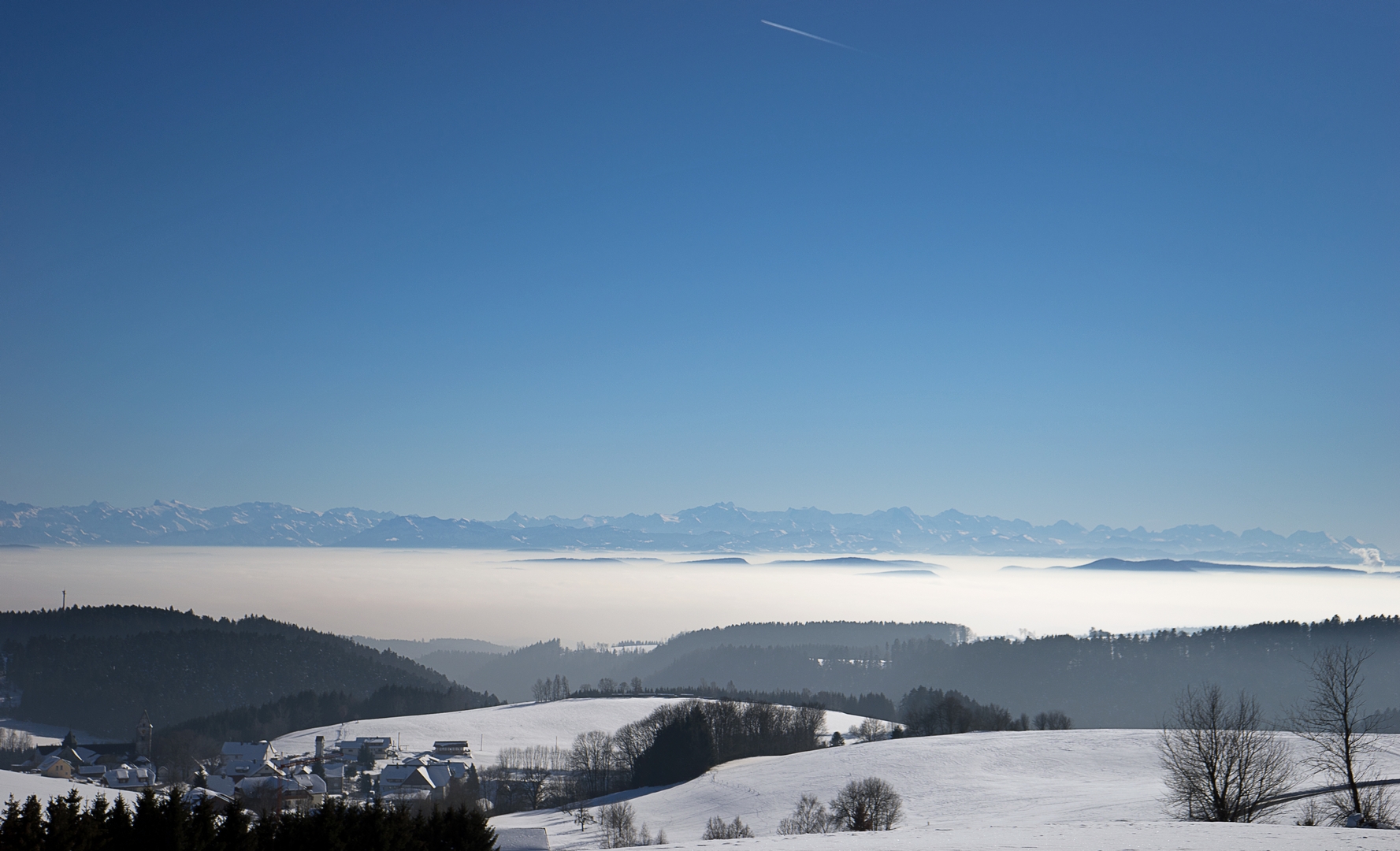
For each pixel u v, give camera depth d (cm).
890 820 6950
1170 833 3016
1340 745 4350
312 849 3328
